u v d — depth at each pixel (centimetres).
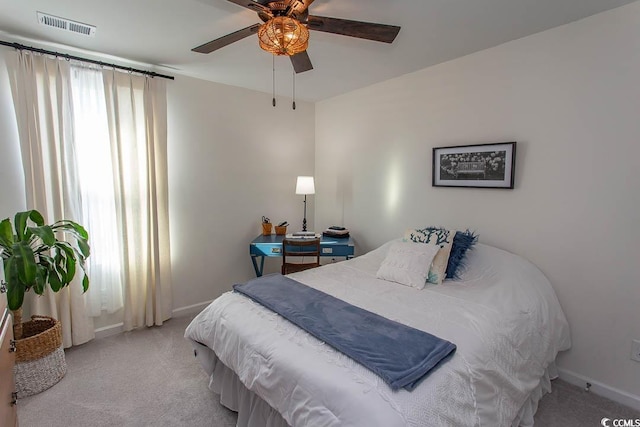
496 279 213
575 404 192
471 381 128
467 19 196
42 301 235
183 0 175
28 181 224
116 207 265
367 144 341
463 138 260
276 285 211
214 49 190
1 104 216
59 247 204
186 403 193
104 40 228
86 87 248
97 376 218
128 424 176
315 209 416
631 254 187
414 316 170
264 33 157
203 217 326
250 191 358
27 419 178
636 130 182
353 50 242
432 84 278
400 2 175
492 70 239
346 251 321
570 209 208
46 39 225
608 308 196
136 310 283
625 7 181
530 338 172
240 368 154
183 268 317
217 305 194
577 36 199
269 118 365
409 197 304
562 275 213
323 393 118
